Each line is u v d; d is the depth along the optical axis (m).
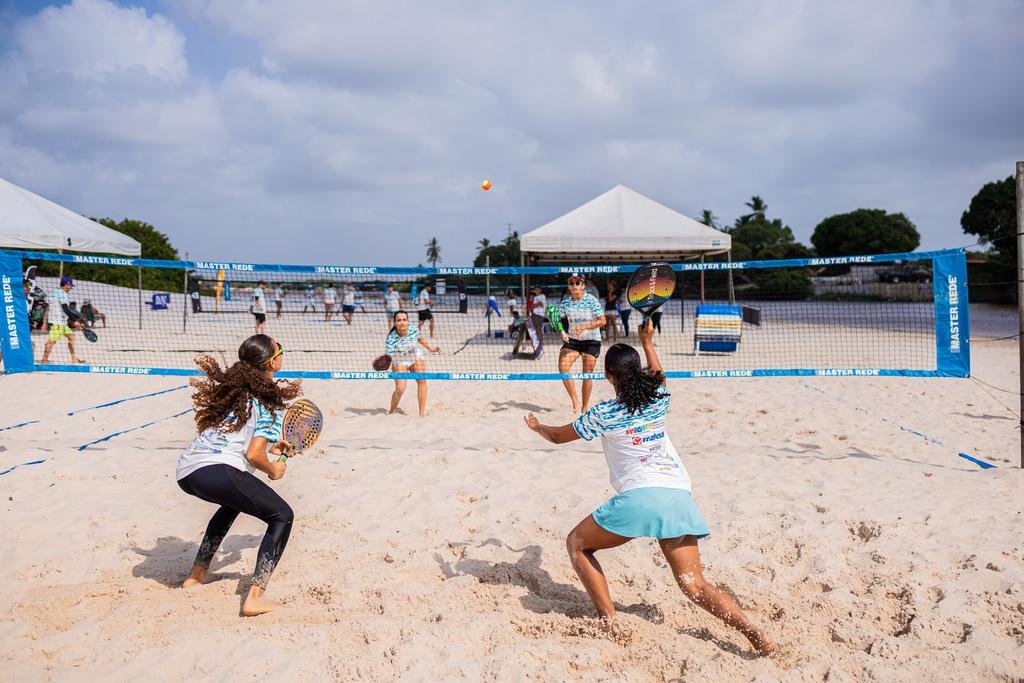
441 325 23.92
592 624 3.56
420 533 4.87
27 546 4.57
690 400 9.82
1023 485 5.67
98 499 5.43
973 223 34.72
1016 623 3.52
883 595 3.89
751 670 3.09
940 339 6.80
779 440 7.42
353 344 17.72
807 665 3.09
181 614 3.70
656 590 4.01
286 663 3.16
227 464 3.75
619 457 3.47
